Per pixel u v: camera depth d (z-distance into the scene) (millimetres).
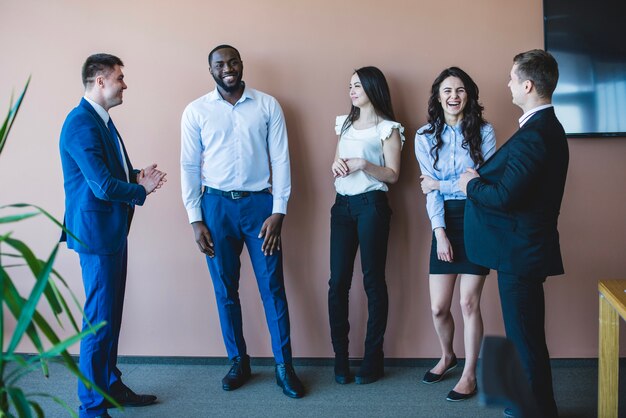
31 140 3441
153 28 3361
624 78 3117
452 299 3322
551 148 2295
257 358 3477
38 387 3176
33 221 3463
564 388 3047
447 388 3090
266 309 3166
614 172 3215
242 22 3332
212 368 3436
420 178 3121
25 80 3420
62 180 3443
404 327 3398
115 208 2693
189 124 3080
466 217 2545
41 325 1570
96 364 2662
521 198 2307
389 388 3109
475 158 2924
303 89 3338
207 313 3463
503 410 2811
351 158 3066
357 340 3430
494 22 3230
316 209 3383
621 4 3094
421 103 3291
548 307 3316
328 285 3412
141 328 3500
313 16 3311
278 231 3098
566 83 3152
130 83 3385
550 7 3145
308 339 3453
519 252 2371
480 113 2967
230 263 3146
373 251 3098
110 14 3371
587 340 3309
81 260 2686
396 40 3285
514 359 1046
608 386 2404
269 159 3414
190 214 3109
